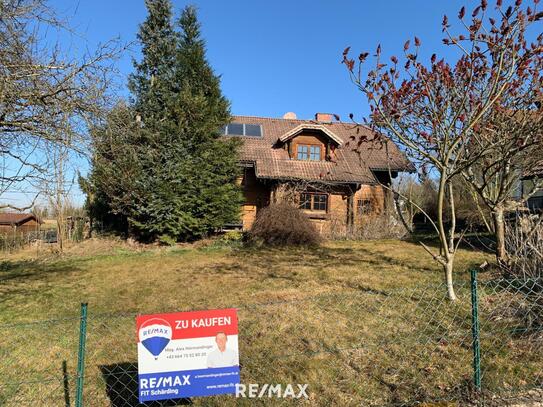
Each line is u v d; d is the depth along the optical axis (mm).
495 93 4711
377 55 4723
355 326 4738
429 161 5406
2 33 4898
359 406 3201
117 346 4535
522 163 6324
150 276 8570
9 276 9031
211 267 9328
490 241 11359
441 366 3758
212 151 14078
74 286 7844
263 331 4688
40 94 5043
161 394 2762
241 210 15727
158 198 13273
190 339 2809
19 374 3908
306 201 16734
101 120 5676
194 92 14789
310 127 16703
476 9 4324
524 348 4000
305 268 8695
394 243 12914
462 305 5195
